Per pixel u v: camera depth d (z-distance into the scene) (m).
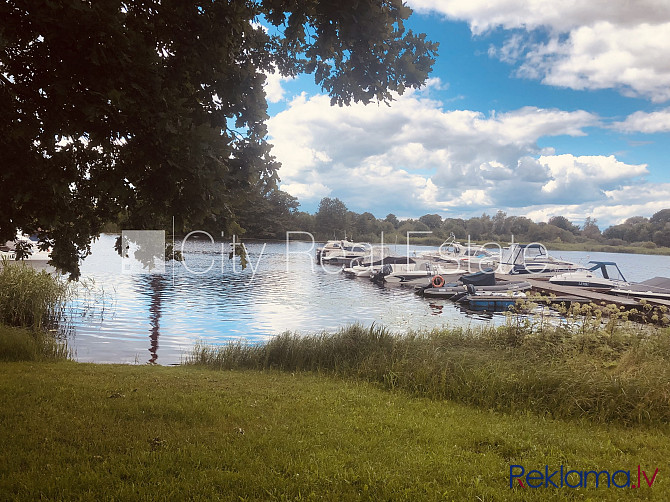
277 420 6.17
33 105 4.14
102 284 26.28
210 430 5.66
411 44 5.36
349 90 5.61
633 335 10.91
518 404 7.42
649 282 28.03
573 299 23.16
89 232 5.55
